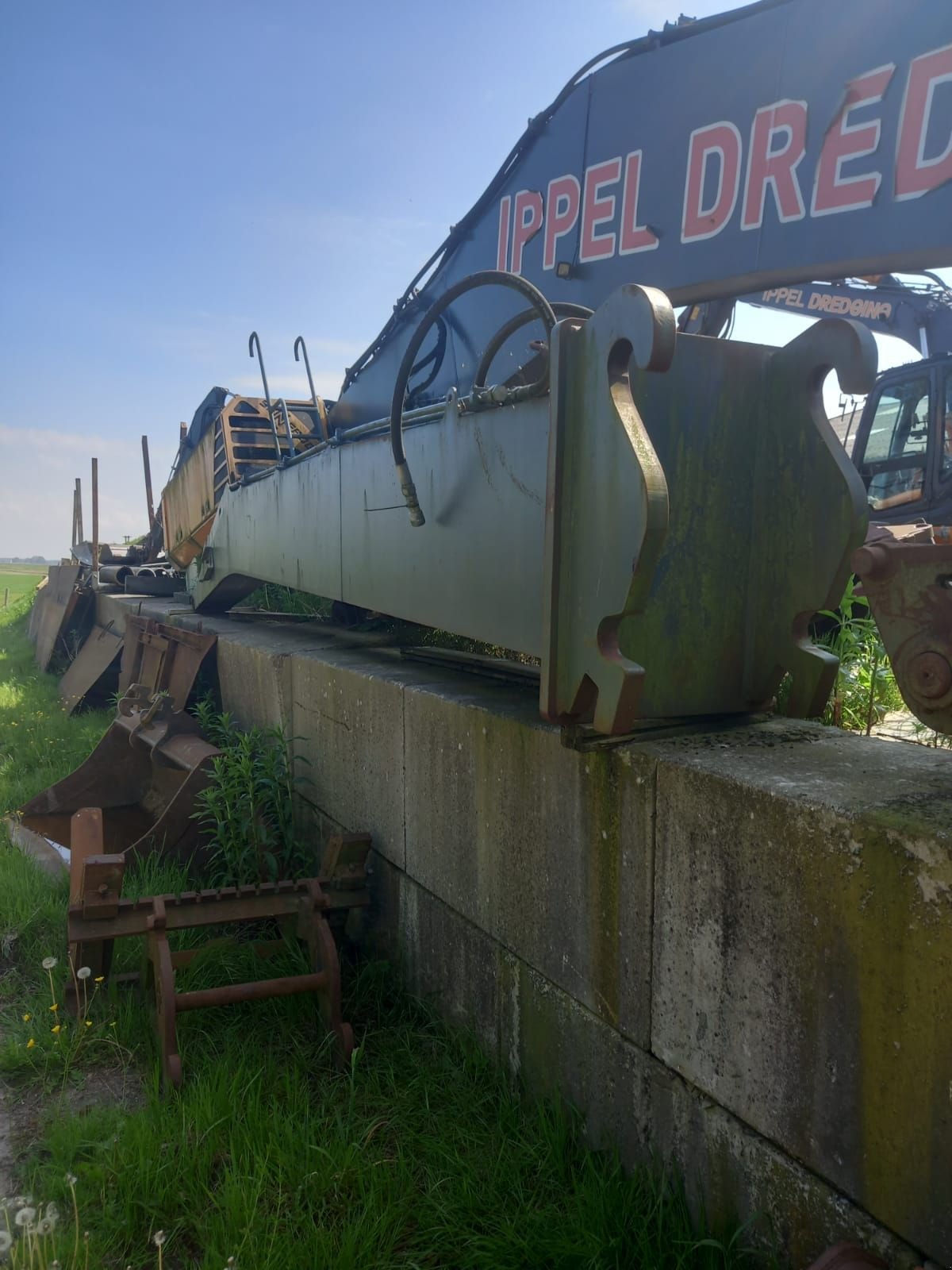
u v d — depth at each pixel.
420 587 3.61
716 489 2.57
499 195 3.50
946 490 5.62
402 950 3.73
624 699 2.21
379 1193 2.59
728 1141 2.15
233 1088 2.99
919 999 1.68
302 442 7.38
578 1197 2.41
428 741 3.43
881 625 1.84
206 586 7.55
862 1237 1.81
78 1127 2.87
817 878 1.87
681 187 2.80
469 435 3.15
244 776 4.64
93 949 3.59
